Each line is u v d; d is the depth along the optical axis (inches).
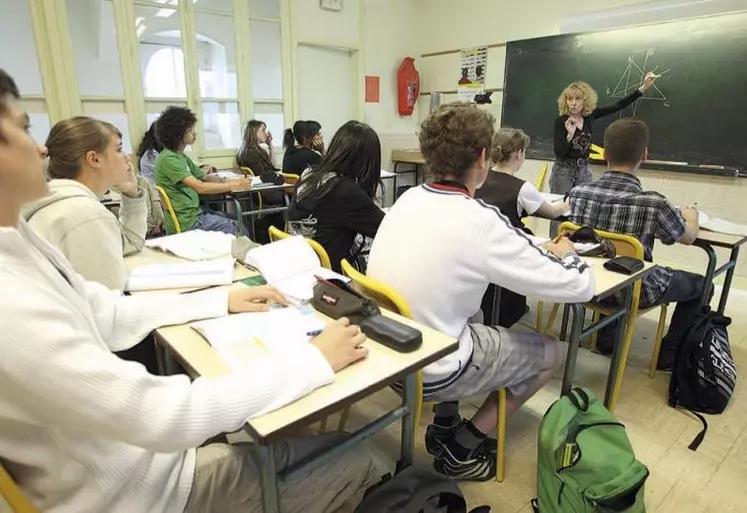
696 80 143.1
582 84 147.4
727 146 140.1
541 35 185.6
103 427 26.3
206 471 36.2
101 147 59.1
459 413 79.0
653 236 79.3
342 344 38.2
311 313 46.9
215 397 29.9
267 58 188.9
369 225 76.6
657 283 81.4
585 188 85.3
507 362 57.0
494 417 63.2
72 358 25.4
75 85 148.3
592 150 169.3
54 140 57.5
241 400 30.7
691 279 86.2
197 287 55.0
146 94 163.3
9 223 27.6
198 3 167.3
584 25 169.0
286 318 45.4
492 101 207.2
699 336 80.2
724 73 137.5
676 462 68.4
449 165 53.3
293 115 200.4
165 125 130.3
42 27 140.0
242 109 185.9
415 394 47.7
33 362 24.2
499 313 84.7
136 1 154.7
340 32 207.2
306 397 33.5
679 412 80.1
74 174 58.2
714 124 141.6
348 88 221.0
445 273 49.9
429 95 234.5
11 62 137.9
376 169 79.0
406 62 230.5
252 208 162.6
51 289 29.0
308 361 35.0
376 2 216.8
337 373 36.7
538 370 60.1
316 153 160.1
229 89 182.4
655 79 151.2
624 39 157.2
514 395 62.5
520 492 62.7
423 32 230.5
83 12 145.9
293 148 162.2
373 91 226.1
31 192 27.2
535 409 80.4
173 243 72.9
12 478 27.7
